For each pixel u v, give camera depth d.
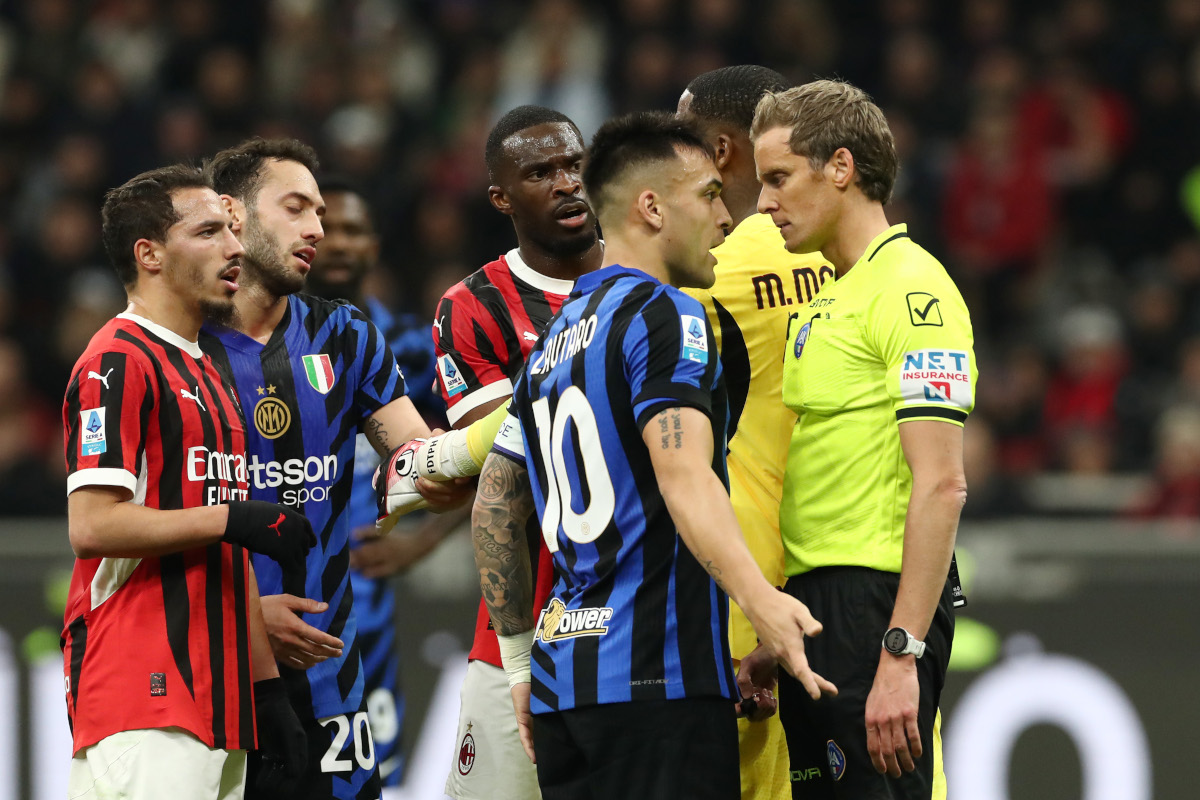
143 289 13.77
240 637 13.66
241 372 14.93
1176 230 38.81
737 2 40.09
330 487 15.33
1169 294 35.97
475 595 23.88
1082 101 39.19
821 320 13.09
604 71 39.38
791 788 13.86
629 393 11.90
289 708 14.05
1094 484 27.86
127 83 40.25
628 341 11.88
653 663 11.80
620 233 12.62
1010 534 23.88
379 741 19.41
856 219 13.17
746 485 14.30
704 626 11.97
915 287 12.52
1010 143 38.25
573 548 12.20
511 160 15.37
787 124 13.18
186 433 13.48
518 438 12.99
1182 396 33.22
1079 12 41.38
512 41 40.75
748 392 14.38
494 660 15.88
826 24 40.66
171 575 13.34
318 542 15.23
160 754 13.06
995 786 23.41
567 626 12.12
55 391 34.44
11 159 39.47
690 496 11.34
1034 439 33.34
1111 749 23.20
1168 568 23.45
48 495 28.91
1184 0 40.75
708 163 12.66
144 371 13.30
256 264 15.01
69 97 39.94
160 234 13.62
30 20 41.09
